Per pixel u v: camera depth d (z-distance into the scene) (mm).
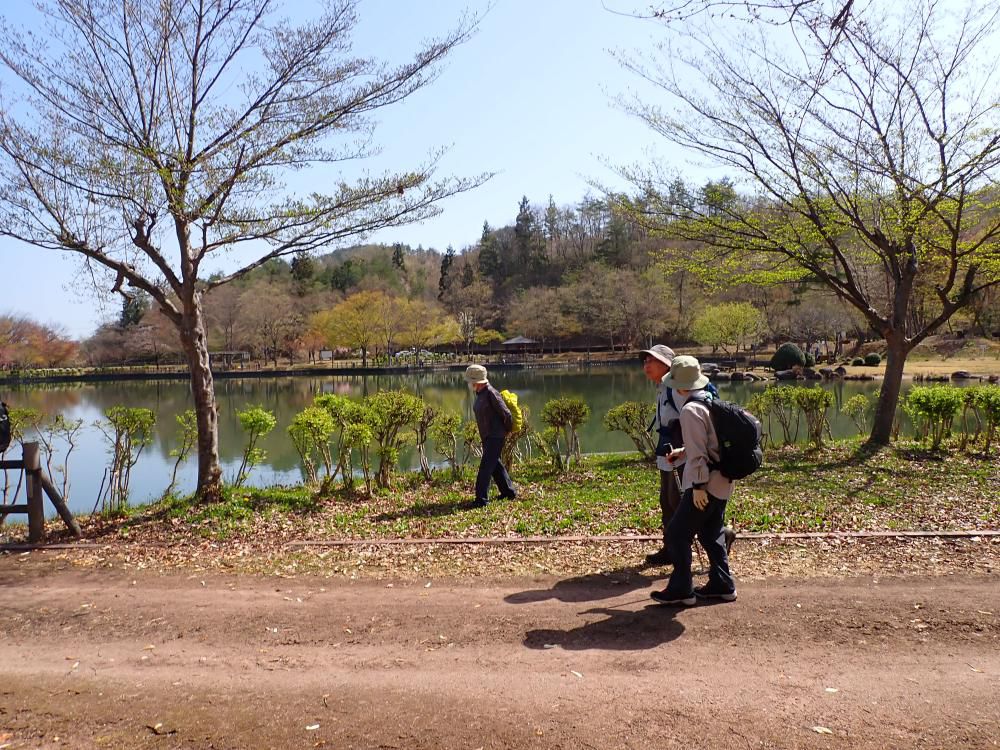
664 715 3020
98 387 47281
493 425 7930
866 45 9203
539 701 3174
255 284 68438
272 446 16312
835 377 39750
